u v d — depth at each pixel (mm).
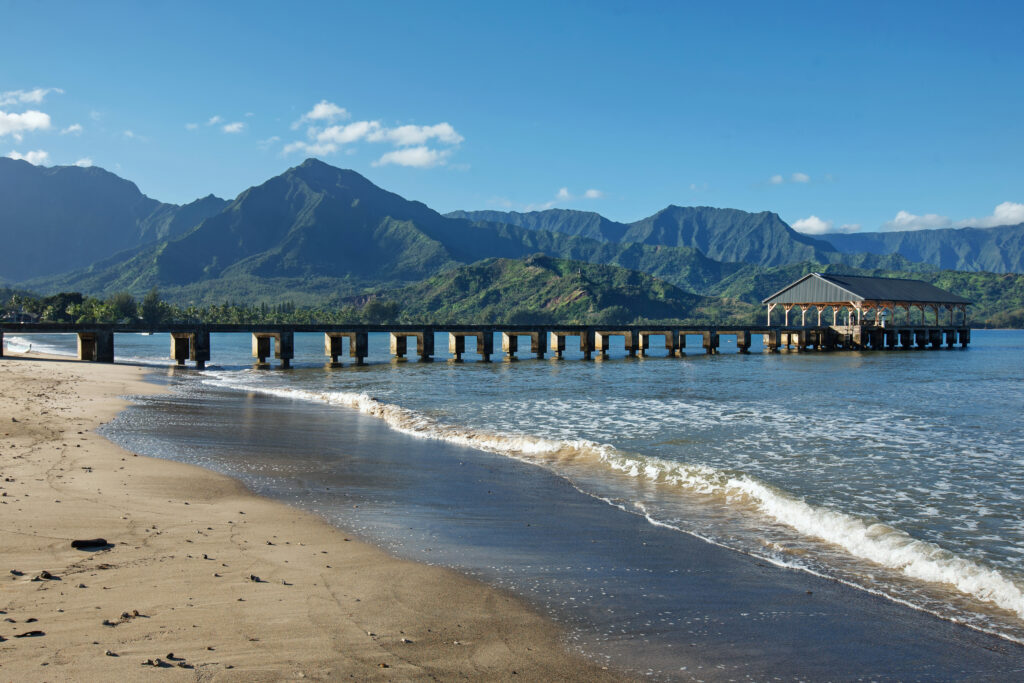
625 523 12445
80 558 9164
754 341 174625
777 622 8250
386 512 12852
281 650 6758
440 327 71250
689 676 6812
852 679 6883
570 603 8617
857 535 11617
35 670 5992
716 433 23797
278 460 17797
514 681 6469
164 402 30406
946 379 50125
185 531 10789
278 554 9891
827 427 25406
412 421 24922
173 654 6484
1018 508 14031
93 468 15320
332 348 65375
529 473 16672
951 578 9734
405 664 6660
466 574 9523
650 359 79375
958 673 7074
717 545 11234
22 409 25188
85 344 60906
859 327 103250
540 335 77625
